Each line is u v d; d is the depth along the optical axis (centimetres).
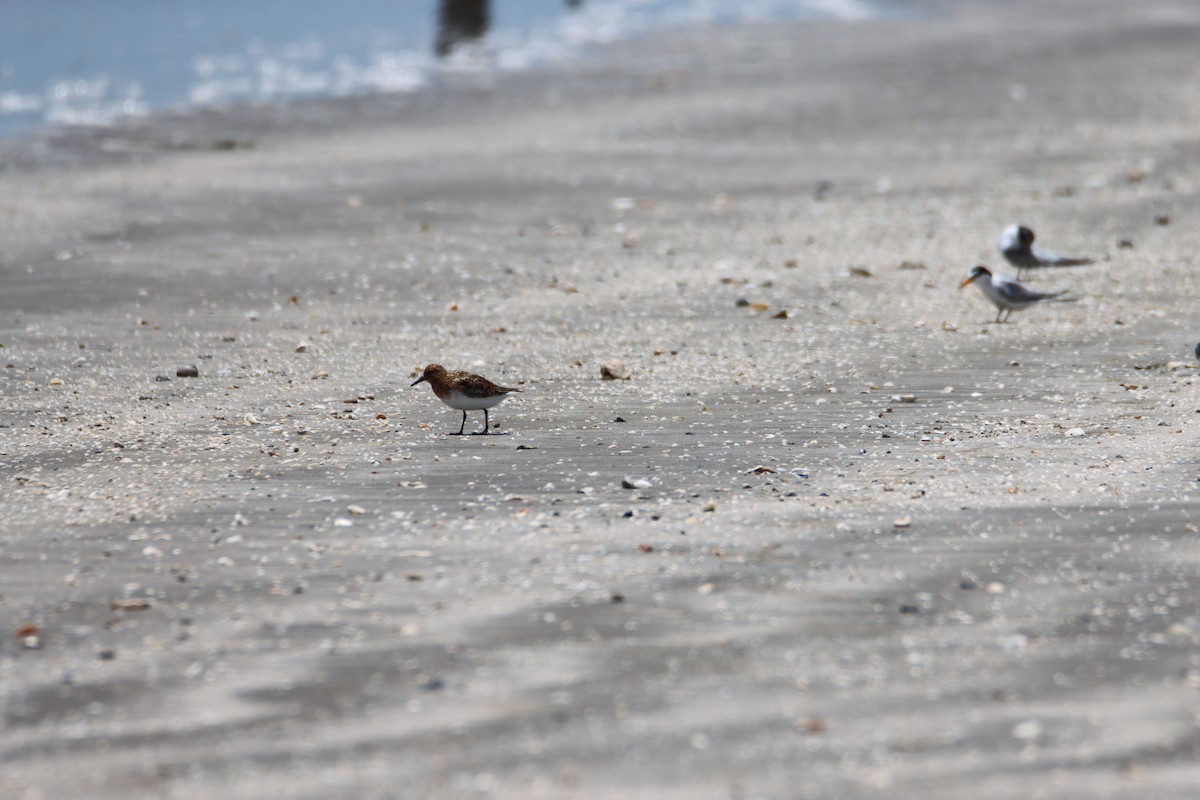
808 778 1881
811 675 2181
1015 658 2239
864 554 2694
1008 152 7738
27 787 1883
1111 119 8606
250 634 2350
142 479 3181
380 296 5022
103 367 4144
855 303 4984
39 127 8356
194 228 5994
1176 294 5041
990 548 2723
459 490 3103
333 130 8438
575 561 2669
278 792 1862
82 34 12206
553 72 10600
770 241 5947
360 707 2089
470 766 1920
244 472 3231
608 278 5309
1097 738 1980
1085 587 2531
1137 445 3388
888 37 12550
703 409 3769
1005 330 4609
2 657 2266
